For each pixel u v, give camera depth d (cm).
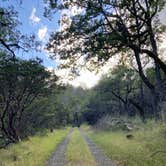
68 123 14212
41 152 2294
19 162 1709
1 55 2400
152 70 3847
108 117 5828
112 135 3612
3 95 3309
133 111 6831
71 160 1881
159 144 1767
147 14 1820
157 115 2519
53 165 1694
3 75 2859
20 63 2867
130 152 1853
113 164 1614
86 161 1797
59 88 3931
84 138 4634
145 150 1762
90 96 9994
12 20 1548
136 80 5834
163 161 1362
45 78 3522
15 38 1722
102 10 1719
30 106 4591
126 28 1780
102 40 1700
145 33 1869
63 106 9456
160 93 2392
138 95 6494
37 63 3100
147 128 2556
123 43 1756
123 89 6228
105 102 8488
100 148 2698
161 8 1930
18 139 3509
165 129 2073
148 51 1816
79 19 1744
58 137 4947
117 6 1741
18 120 3881
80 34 1759
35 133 5234
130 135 2769
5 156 2023
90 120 11688
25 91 3578
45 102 5062
